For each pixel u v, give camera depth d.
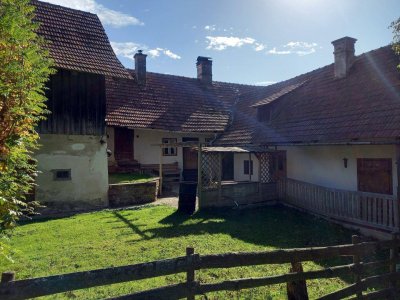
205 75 25.02
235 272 6.66
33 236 9.49
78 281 2.99
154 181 16.27
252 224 11.41
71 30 15.58
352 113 12.44
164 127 19.92
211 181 13.80
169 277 6.30
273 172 15.05
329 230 10.90
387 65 13.51
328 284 6.29
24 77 4.72
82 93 14.70
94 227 10.60
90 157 14.84
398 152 9.64
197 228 10.51
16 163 4.87
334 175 13.16
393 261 5.36
